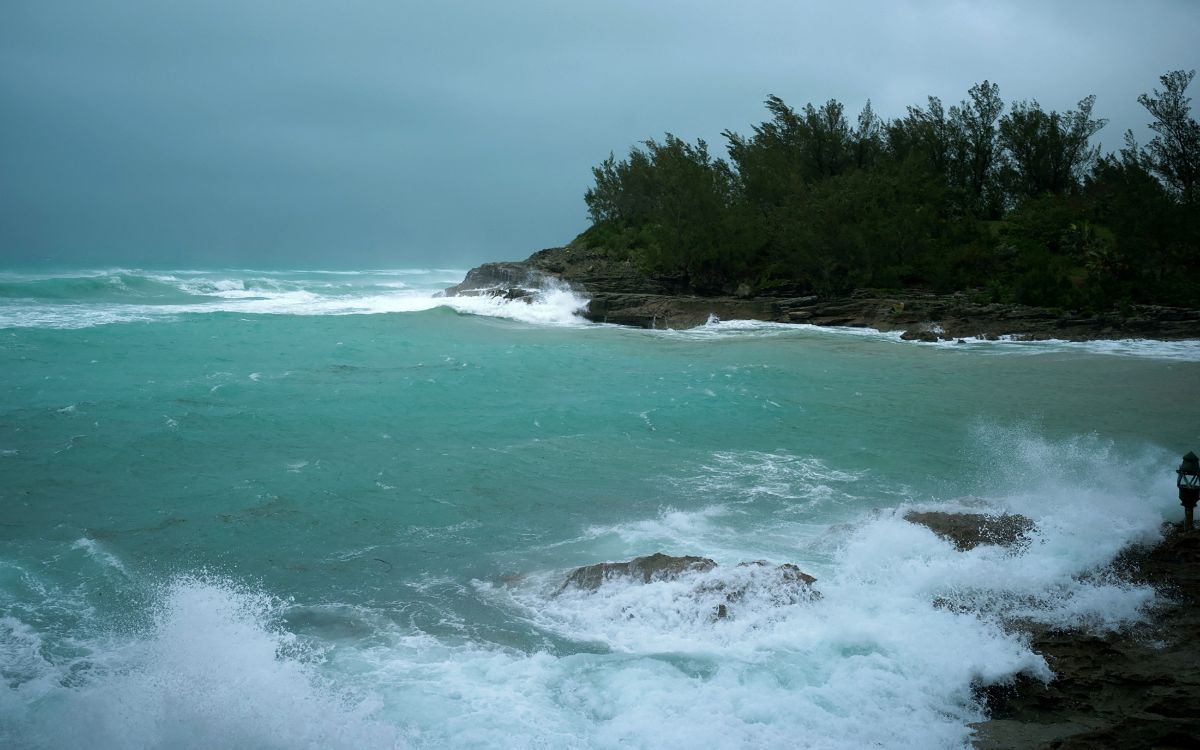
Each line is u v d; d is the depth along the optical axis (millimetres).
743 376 24641
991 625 8586
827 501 13289
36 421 17750
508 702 7418
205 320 37219
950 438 17438
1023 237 49031
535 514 12812
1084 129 58531
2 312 39219
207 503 13133
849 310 39688
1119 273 41250
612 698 7465
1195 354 30266
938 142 60156
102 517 12469
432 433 17609
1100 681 7551
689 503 13258
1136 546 10469
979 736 6777
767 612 8938
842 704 7246
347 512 12852
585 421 18719
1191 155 51312
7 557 10883
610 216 61438
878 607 9055
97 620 9195
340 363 26359
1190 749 6297
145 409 19047
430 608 9578
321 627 9086
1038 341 33719
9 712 7234
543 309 42656
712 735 6773
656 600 9281
